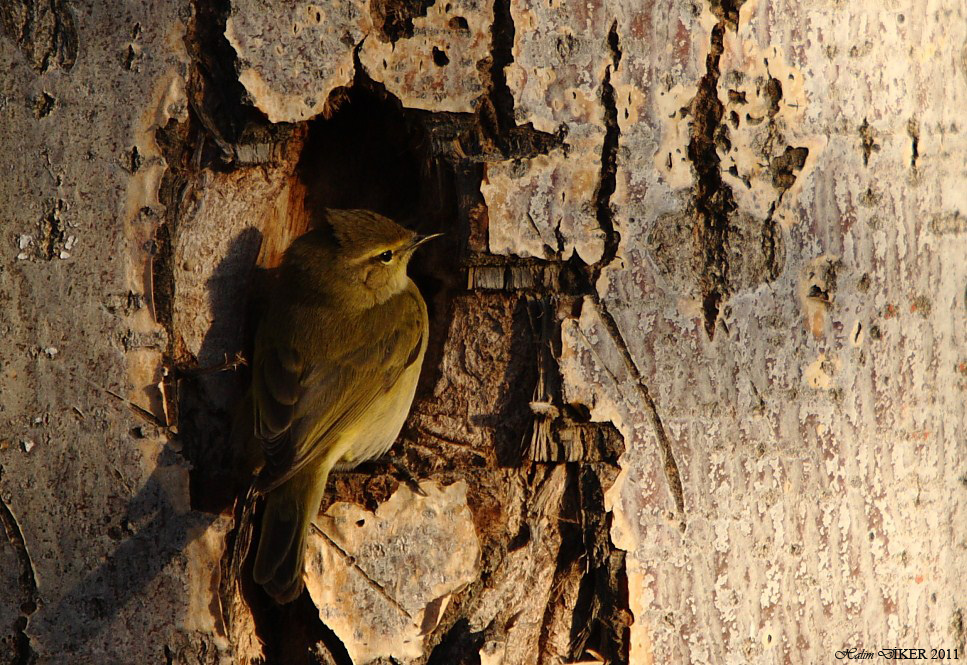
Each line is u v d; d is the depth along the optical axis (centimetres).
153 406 674
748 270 739
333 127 797
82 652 664
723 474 738
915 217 795
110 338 666
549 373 732
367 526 730
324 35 689
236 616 718
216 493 735
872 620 774
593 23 714
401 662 727
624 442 728
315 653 719
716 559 737
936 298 809
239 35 673
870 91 770
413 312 888
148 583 673
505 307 750
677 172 731
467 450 758
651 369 729
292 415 797
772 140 742
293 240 880
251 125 689
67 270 660
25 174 655
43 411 659
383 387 860
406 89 705
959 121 830
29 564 659
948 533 817
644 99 723
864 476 771
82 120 661
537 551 749
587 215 725
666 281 731
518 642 744
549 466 750
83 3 658
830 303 760
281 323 834
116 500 668
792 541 751
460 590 743
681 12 724
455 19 705
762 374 745
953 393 823
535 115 713
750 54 734
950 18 820
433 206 767
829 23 752
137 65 666
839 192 761
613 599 734
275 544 720
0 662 655
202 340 715
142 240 671
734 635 739
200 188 698
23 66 656
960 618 829
